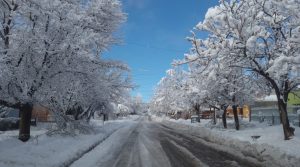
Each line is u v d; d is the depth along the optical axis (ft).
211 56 55.93
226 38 56.08
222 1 55.57
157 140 84.64
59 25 56.44
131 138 91.25
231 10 55.57
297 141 56.90
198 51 56.95
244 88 90.22
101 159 50.85
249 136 73.51
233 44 54.95
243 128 103.60
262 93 82.89
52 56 58.65
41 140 61.98
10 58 51.01
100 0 71.10
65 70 61.72
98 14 72.74
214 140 81.05
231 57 57.62
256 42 56.44
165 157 52.85
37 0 48.88
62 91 65.05
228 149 62.13
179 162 47.65
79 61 63.21
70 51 58.75
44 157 44.62
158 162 47.83
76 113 103.55
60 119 75.41
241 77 74.43
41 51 55.52
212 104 113.91
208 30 55.77
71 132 76.33
